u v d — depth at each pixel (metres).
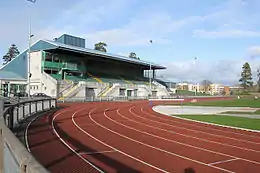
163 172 8.38
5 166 3.50
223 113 29.75
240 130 17.72
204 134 15.96
